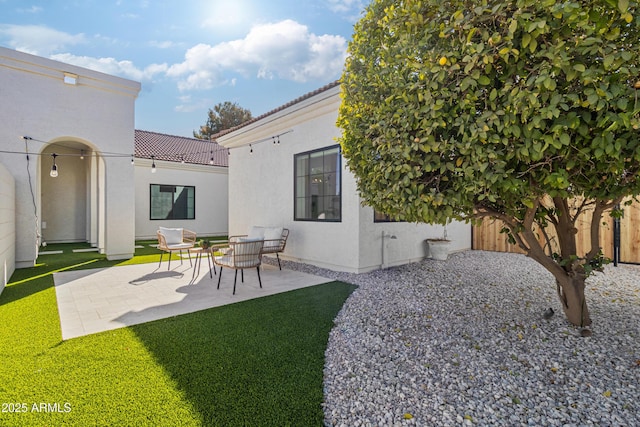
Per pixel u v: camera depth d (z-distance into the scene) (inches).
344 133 122.0
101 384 85.7
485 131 72.8
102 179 323.3
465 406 77.9
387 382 88.8
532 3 61.6
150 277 222.5
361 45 110.4
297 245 276.8
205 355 103.5
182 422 71.5
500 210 112.6
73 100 274.4
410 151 87.6
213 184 529.3
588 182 91.0
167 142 566.3
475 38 75.1
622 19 61.1
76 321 133.6
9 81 244.5
